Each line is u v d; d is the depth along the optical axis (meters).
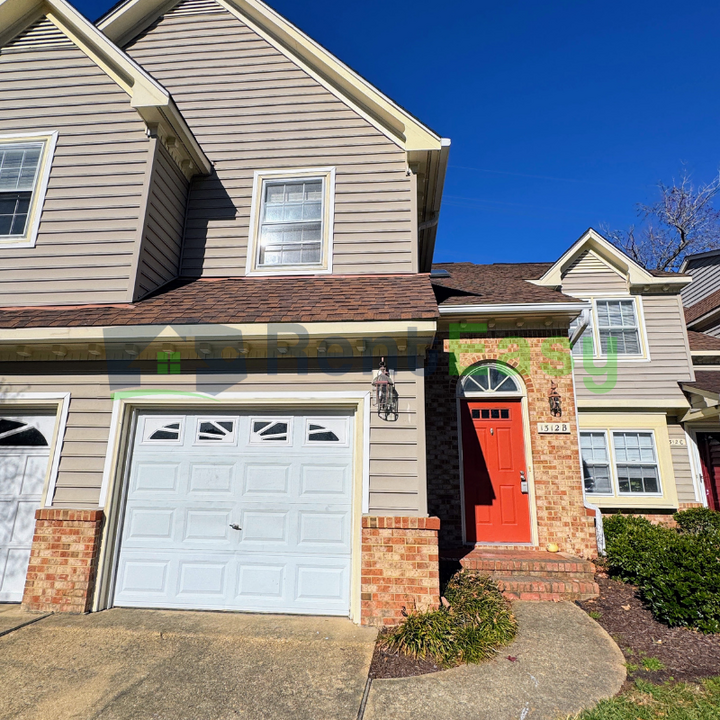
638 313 10.84
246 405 5.52
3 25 7.05
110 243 6.35
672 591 4.93
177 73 7.83
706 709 3.39
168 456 5.57
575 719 3.30
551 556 6.36
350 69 7.30
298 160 7.42
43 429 5.78
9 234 6.57
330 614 5.04
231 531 5.33
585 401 10.45
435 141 6.93
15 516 5.57
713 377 10.65
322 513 5.30
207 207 7.45
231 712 3.36
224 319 5.32
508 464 7.18
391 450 5.15
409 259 6.93
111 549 5.27
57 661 4.02
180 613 5.06
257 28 7.82
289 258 7.18
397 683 3.74
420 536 4.88
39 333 5.39
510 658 4.15
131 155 6.64
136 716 3.31
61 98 6.91
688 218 25.22
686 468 10.25
